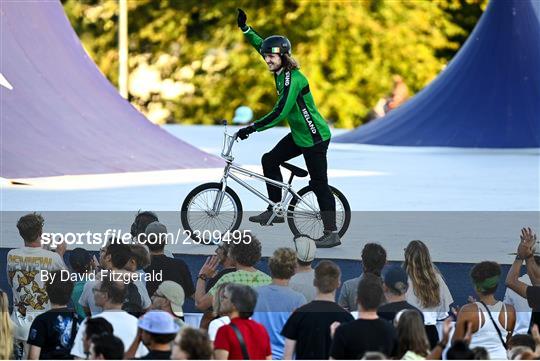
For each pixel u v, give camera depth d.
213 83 91.56
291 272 17.78
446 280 22.73
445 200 32.03
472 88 52.88
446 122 53.12
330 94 89.50
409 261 18.73
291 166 23.52
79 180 34.12
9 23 36.47
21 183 33.16
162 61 92.50
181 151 38.56
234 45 91.12
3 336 16.05
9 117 35.19
